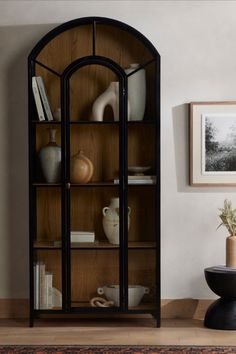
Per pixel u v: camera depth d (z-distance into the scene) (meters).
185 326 7.00
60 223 7.01
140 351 6.19
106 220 6.95
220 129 7.20
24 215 7.33
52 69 6.96
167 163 7.27
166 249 7.29
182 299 7.30
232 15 7.23
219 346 6.33
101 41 6.99
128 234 6.98
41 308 6.97
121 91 6.91
